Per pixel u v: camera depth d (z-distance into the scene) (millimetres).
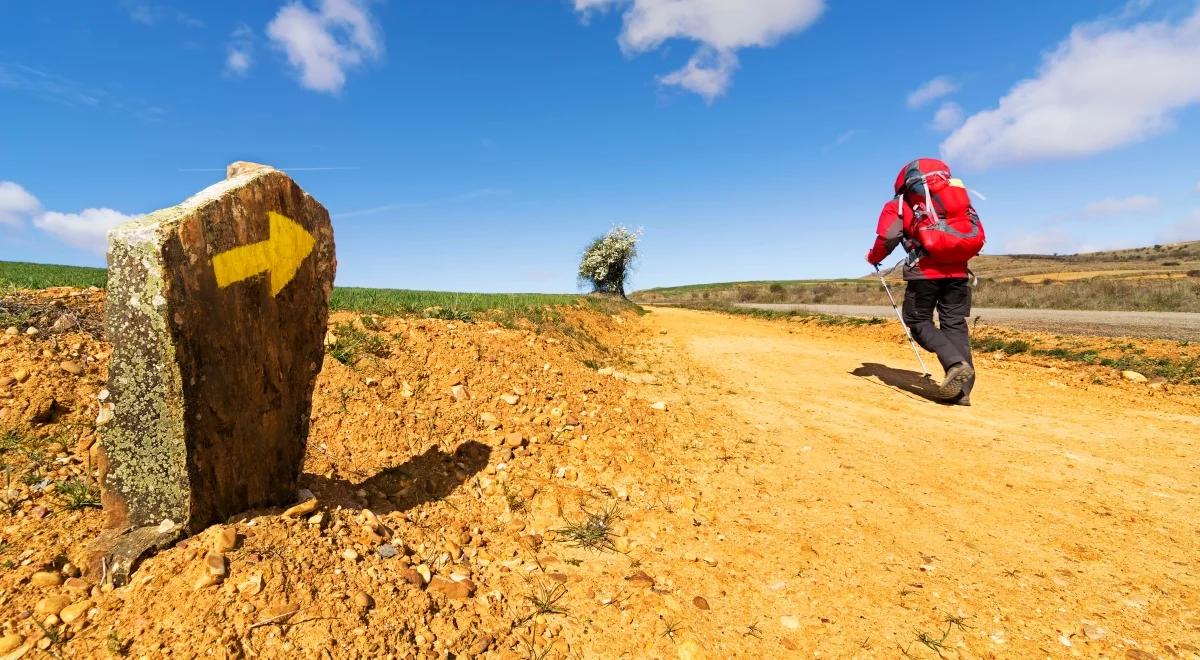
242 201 2404
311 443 3762
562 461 4172
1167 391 6410
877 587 2820
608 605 2586
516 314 8828
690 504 3684
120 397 2223
